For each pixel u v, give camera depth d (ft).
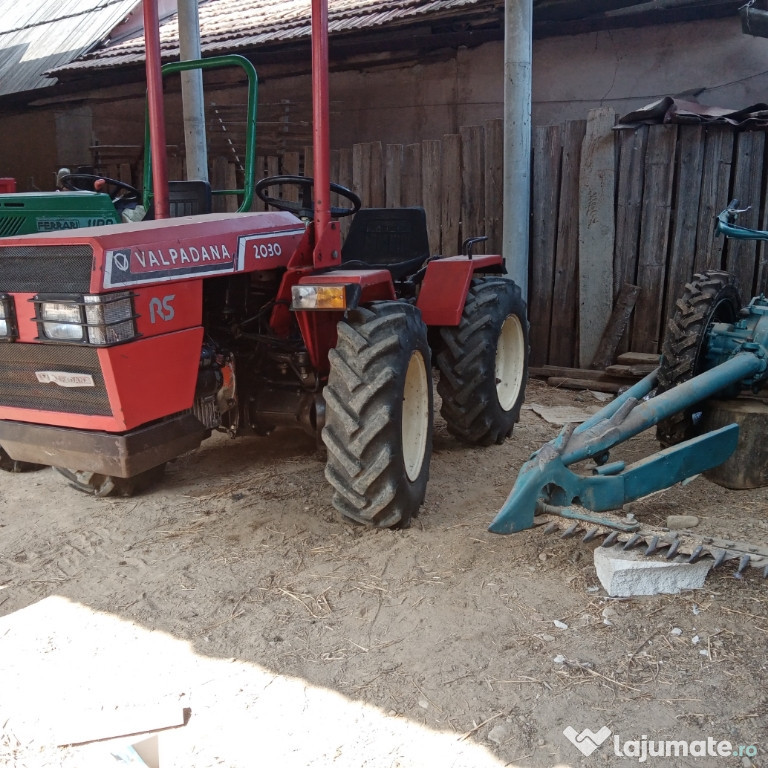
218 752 6.92
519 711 7.38
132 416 9.93
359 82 30.17
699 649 8.26
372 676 7.95
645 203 20.11
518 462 14.61
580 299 21.22
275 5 36.83
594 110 20.17
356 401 10.49
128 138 38.04
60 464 10.56
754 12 19.31
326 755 6.87
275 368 13.08
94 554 10.84
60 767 6.78
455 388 14.60
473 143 22.22
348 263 13.44
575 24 25.04
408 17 26.43
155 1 12.03
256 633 8.77
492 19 25.94
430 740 7.02
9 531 11.64
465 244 15.03
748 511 11.85
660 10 23.45
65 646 8.57
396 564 10.28
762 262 19.21
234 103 33.94
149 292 9.95
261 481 13.44
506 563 10.27
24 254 9.78
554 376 21.44
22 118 41.75
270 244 11.96
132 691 7.76
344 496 10.77
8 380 10.54
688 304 14.12
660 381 13.96
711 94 23.68
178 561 10.55
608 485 10.44
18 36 47.16
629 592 9.34
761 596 9.29
